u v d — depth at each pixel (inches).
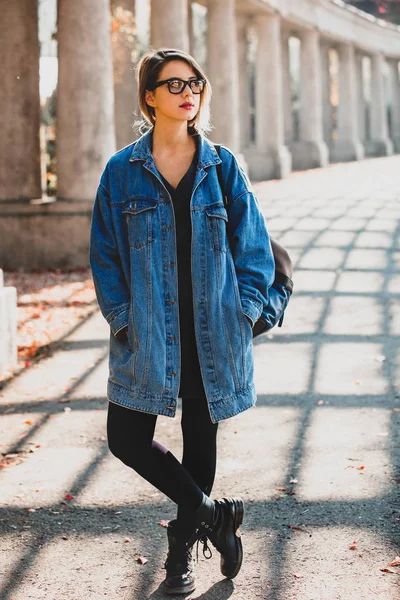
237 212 114.7
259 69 904.3
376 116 1368.1
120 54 616.4
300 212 588.4
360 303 328.2
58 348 280.2
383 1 1673.2
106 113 444.1
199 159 113.0
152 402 110.4
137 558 131.0
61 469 173.3
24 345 283.3
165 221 111.9
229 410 113.0
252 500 152.2
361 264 404.8
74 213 443.8
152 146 115.3
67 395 228.5
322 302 333.1
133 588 121.4
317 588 118.3
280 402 214.5
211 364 111.9
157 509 150.5
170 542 118.4
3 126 458.0
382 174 913.5
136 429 112.4
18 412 214.7
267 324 117.6
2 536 141.4
